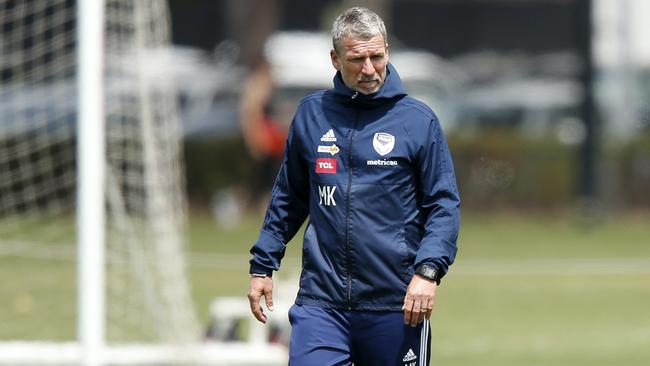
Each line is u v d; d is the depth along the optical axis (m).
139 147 39.44
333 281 20.30
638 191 77.44
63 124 54.09
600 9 91.56
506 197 77.94
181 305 34.91
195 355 31.59
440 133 20.31
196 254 58.47
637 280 52.47
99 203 30.16
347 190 20.12
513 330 40.88
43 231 57.66
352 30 19.73
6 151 52.38
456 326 41.75
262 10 101.94
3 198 54.22
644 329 41.00
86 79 30.17
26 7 44.62
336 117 20.34
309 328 20.38
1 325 39.16
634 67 93.31
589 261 57.41
